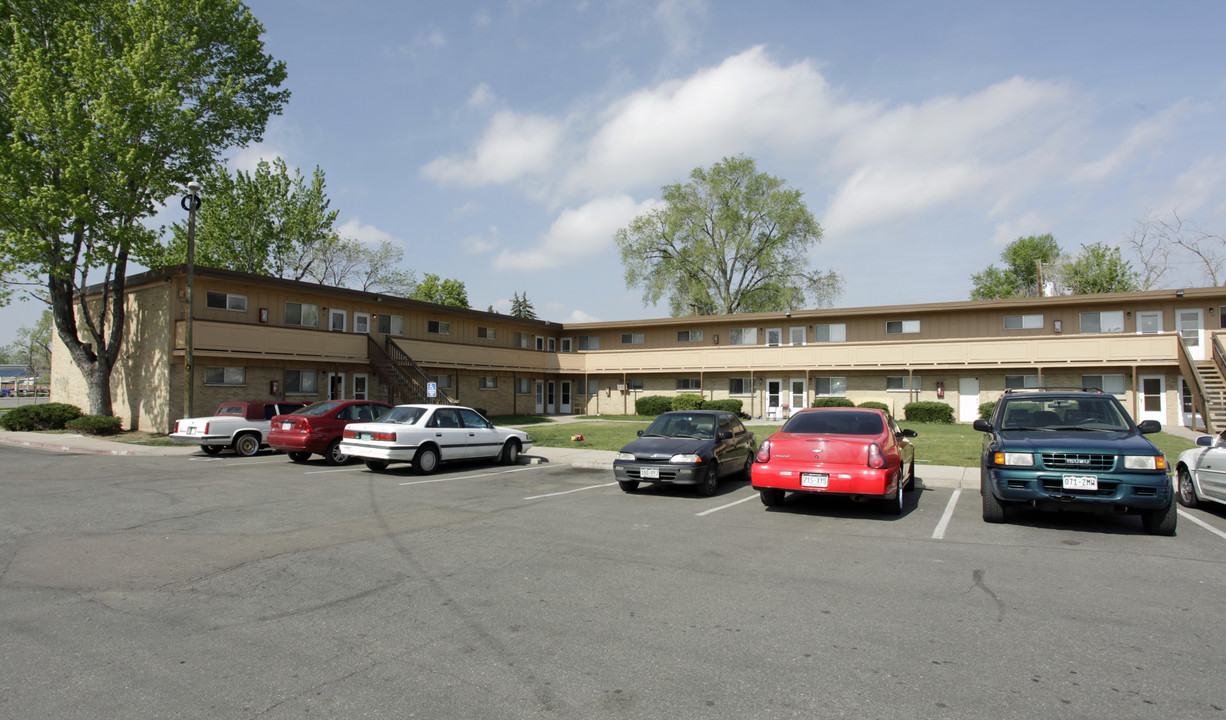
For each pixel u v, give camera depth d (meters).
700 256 43.09
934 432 22.67
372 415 16.45
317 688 3.88
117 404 25.66
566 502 10.52
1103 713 3.57
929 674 4.08
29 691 3.83
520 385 37.03
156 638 4.66
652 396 35.47
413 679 4.02
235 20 24.84
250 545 7.44
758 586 5.95
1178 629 4.85
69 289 24.27
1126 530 8.41
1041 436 8.70
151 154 22.30
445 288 68.44
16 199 21.27
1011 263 58.34
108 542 7.56
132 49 22.80
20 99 20.64
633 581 6.08
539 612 5.23
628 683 3.96
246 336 23.39
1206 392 21.58
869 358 29.78
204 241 38.69
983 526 8.68
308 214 41.56
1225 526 8.69
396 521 8.84
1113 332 26.52
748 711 3.60
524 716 3.55
